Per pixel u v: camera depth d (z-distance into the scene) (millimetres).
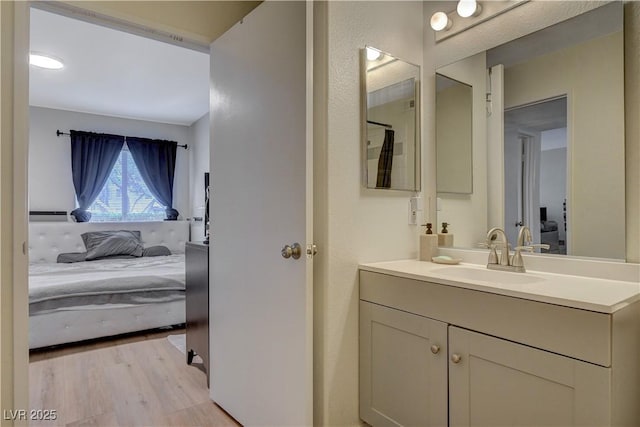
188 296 2562
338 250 1683
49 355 2764
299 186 1479
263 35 1667
